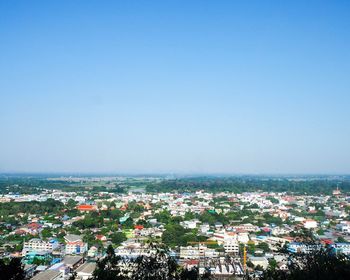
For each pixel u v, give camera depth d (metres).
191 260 170.88
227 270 153.88
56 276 139.12
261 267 154.00
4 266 57.84
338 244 193.88
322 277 57.12
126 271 60.94
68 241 195.12
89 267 155.00
